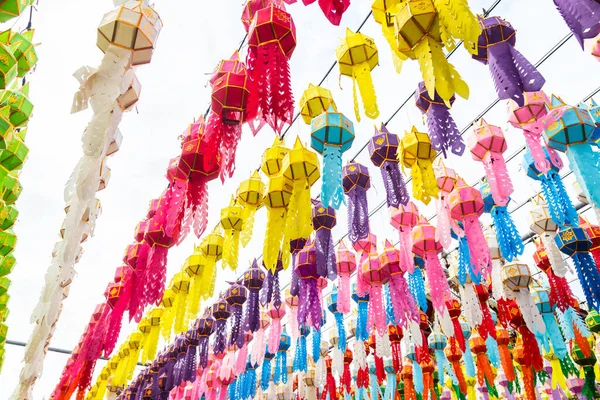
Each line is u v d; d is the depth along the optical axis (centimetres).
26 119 241
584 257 357
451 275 472
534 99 267
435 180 270
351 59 240
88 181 172
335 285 513
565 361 483
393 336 510
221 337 476
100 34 178
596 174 254
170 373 577
